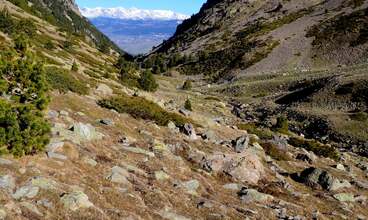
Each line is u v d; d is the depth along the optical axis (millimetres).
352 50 135000
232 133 40219
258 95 105375
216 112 72625
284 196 22203
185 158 23406
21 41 17422
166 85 123750
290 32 166250
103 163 17625
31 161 14883
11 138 14586
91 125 22781
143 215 14398
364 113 71125
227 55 162125
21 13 107938
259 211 18438
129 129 25844
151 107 33250
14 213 11719
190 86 117312
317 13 185250
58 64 49344
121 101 31391
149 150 21984
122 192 15445
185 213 15789
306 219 18953
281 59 143875
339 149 53031
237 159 23734
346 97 82438
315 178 26016
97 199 14258
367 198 25297
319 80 99188
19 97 15969
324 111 77000
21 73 16109
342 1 187750
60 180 14484
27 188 13047
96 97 33500
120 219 13508
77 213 12898
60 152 16516
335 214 21172
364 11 162125
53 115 21797
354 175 32625
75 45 94375
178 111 43875
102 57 99000
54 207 12766
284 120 59469
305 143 41969
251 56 151625
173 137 27453
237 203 18875
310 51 144250
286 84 107375
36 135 15328
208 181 20828
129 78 74250
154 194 16219
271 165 28672
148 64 176875
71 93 30875
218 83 136125
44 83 16484
